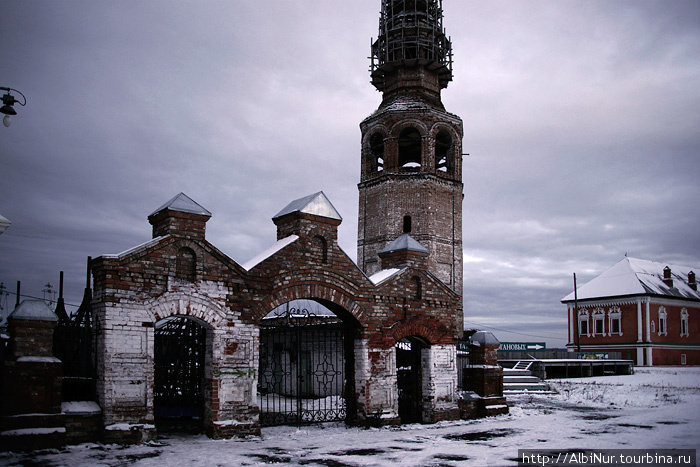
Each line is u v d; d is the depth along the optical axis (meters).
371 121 44.41
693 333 63.06
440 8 45.81
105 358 14.42
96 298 15.02
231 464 12.52
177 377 18.66
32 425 13.55
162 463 12.48
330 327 21.11
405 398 21.39
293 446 14.94
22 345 13.86
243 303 16.73
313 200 18.50
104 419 14.29
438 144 43.81
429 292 20.94
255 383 16.67
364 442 15.70
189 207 16.14
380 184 42.91
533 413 22.95
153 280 15.34
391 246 21.41
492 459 13.03
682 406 25.20
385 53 45.38
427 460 13.03
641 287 59.22
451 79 46.09
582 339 63.22
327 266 18.53
